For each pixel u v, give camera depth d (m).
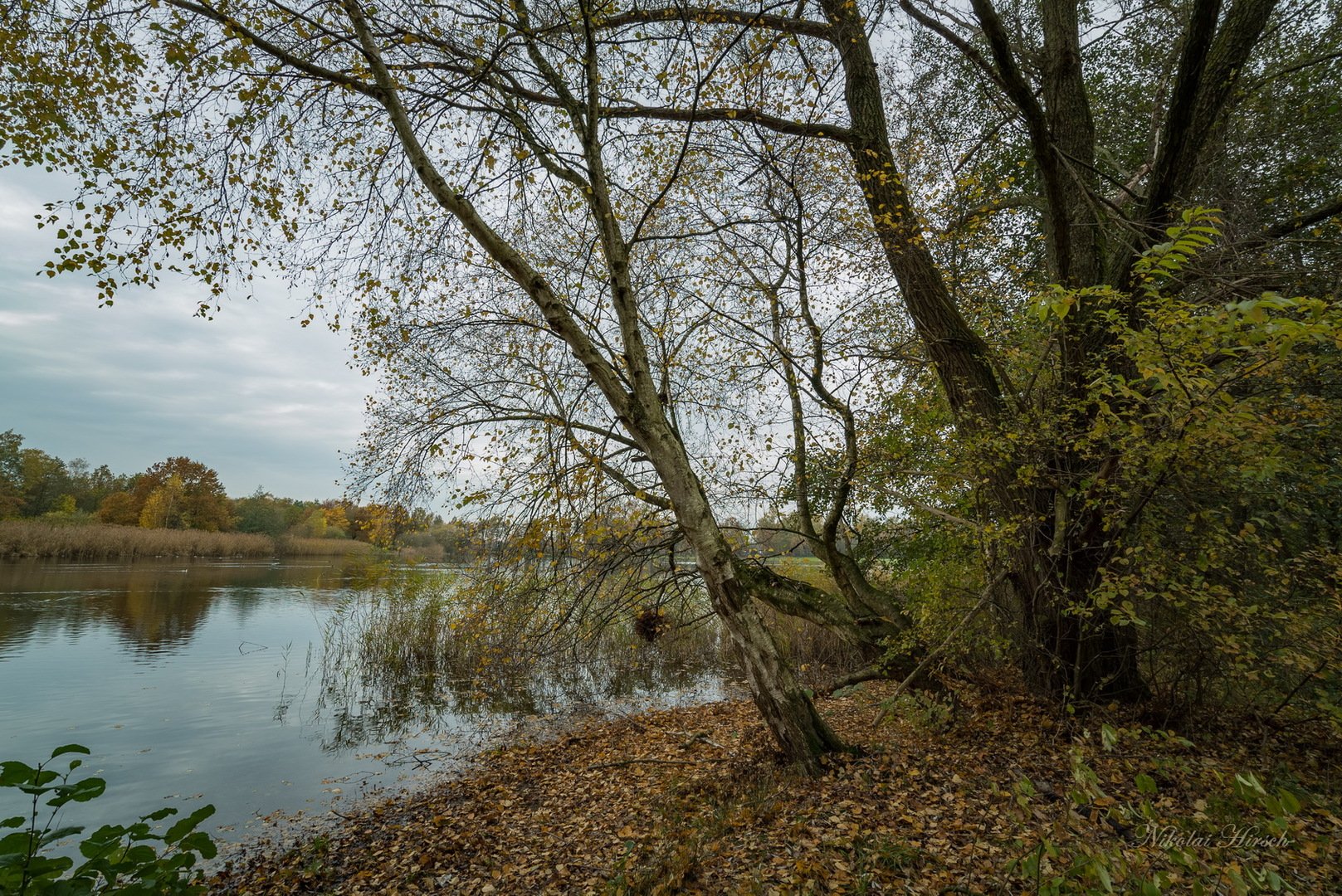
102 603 21.31
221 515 55.00
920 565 9.59
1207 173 7.97
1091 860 2.47
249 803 7.46
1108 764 5.52
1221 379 4.25
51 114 5.91
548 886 4.89
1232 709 6.37
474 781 8.02
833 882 4.00
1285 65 8.87
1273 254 7.30
